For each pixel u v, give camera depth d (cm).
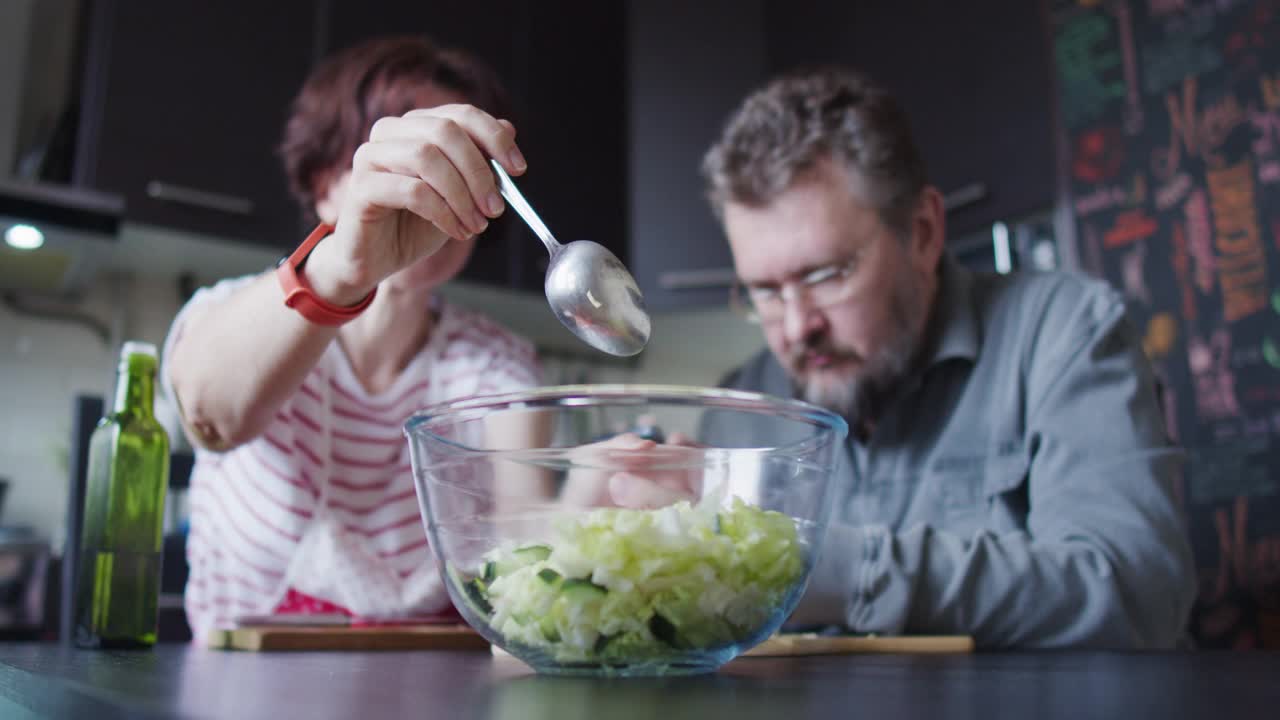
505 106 121
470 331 125
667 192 286
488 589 48
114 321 248
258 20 240
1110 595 88
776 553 48
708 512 47
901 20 258
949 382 134
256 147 236
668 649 47
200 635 113
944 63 250
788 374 143
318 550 111
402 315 115
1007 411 125
